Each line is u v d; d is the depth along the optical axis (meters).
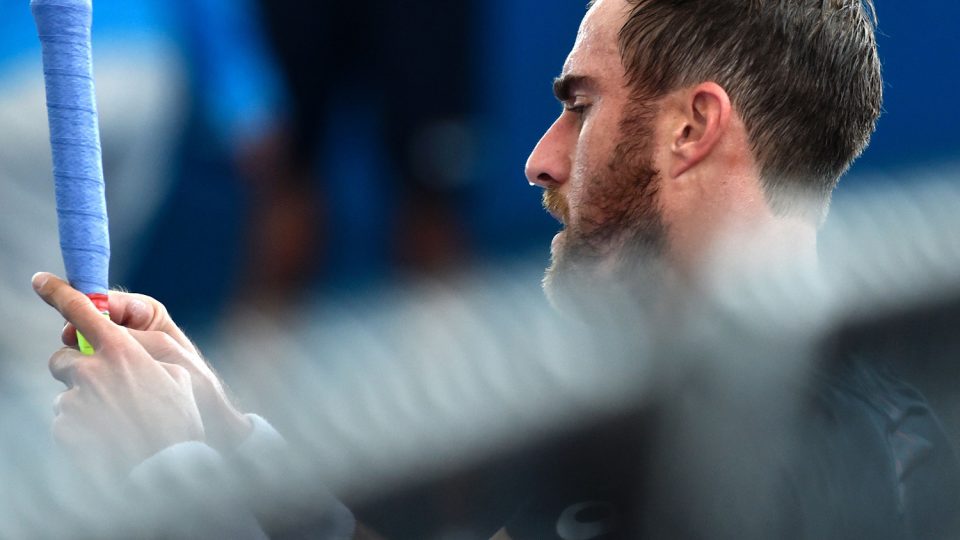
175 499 3.11
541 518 3.45
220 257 13.32
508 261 13.15
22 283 11.77
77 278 4.66
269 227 13.20
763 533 3.13
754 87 5.29
